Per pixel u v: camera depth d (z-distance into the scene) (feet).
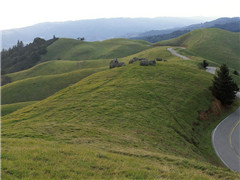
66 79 364.58
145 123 105.91
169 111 135.23
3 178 30.99
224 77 186.19
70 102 131.44
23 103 246.88
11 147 47.60
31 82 358.64
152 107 131.64
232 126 149.18
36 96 325.42
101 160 45.68
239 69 444.14
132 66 229.04
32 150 45.62
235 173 58.65
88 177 36.24
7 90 339.16
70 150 50.14
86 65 494.18
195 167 57.67
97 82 184.24
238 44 589.73
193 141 113.80
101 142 67.56
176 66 248.52
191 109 151.23
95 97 137.90
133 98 139.85
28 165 36.70
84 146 59.31
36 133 70.74
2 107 234.38
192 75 221.87
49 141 60.80
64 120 96.53
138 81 178.09
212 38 622.13
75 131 76.74
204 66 336.08
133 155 58.59
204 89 191.93
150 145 79.56
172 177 42.39
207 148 113.29
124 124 98.17
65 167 38.63
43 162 39.47
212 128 145.18
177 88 177.99
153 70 216.54
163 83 182.60
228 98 185.78
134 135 87.04
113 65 246.27
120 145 68.90
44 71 494.18
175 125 117.80
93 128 84.74
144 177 39.52
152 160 56.75
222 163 98.63
